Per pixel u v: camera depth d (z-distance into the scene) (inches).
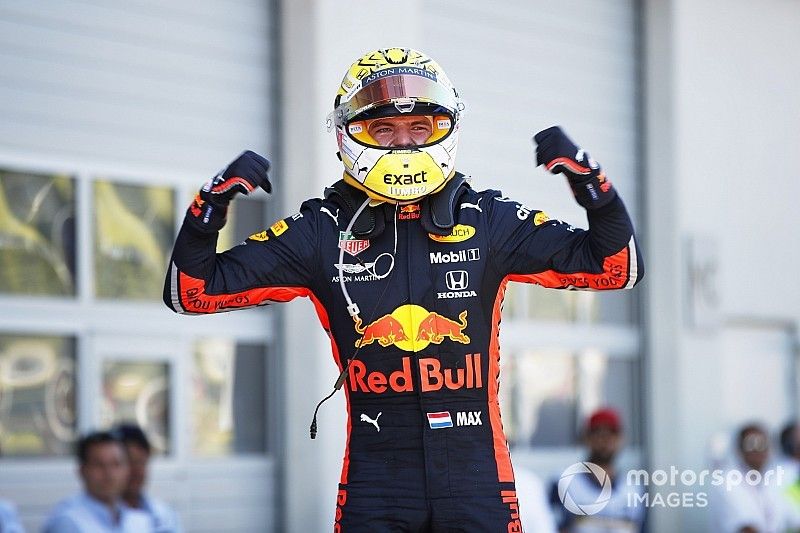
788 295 1627.7
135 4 1100.5
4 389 994.7
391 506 417.7
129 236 1085.8
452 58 1347.2
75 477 1029.8
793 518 1205.1
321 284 434.3
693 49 1551.4
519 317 1384.1
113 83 1082.7
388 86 428.5
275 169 1179.3
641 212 1520.7
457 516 415.8
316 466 1152.2
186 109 1128.8
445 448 420.5
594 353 1456.7
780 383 1619.1
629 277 427.2
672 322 1496.1
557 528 1040.8
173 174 1118.4
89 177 1063.0
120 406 1066.1
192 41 1135.6
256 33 1178.0
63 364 1034.1
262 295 432.8
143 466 936.3
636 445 1492.4
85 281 1051.9
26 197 1024.2
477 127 1368.1
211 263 422.0
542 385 1401.3
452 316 426.6
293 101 1172.5
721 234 1556.3
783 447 1433.3
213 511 1118.4
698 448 1509.6
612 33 1510.8
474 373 427.2
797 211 1647.4
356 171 431.2
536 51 1430.9
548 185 1429.6
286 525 1152.8
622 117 1514.5
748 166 1596.9
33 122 1032.8
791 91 1653.5
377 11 1206.9
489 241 433.7
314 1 1167.6
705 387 1523.1
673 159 1512.1
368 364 426.6
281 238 434.3
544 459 1389.0
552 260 430.3
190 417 1111.0
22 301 1010.1
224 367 1138.0
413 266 429.4
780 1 1653.5
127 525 896.9
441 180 430.6
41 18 1042.7
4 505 852.0
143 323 1085.1
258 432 1159.0
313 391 1160.8
